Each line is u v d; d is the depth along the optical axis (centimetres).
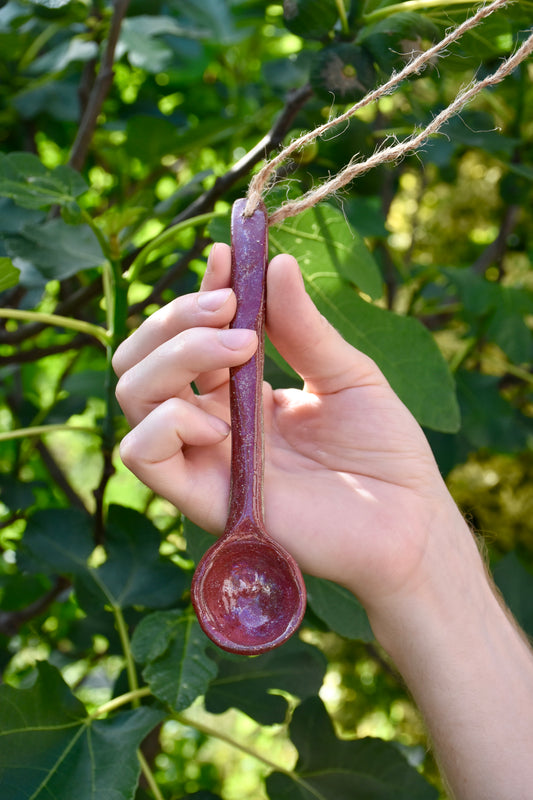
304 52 85
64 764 49
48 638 95
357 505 41
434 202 112
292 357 42
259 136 90
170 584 60
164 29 90
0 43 83
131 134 77
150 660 51
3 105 88
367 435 43
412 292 91
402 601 41
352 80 51
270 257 53
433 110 79
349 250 53
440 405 51
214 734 57
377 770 57
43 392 124
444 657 41
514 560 68
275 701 60
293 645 62
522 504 101
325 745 58
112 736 50
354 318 52
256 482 37
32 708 50
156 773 118
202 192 78
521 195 78
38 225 60
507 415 80
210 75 109
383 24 50
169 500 39
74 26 84
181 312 38
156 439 37
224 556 36
